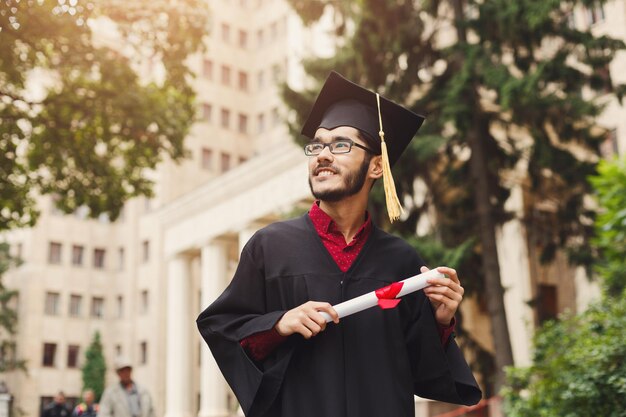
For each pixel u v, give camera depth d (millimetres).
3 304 45000
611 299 8641
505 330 15125
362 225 2527
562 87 14852
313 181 2488
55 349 50125
